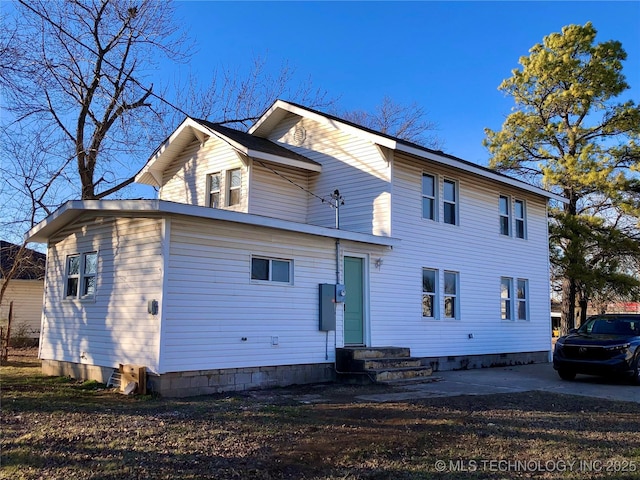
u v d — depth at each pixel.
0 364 15.46
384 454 6.21
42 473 5.34
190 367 10.06
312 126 16.52
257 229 11.41
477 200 17.36
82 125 19.86
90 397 9.70
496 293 17.73
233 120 25.56
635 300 25.78
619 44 24.81
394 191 14.48
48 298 13.42
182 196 17.42
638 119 24.28
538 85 25.83
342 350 12.55
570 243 25.06
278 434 7.00
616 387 12.28
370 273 13.83
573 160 24.47
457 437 7.04
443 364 15.59
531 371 15.77
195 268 10.34
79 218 12.41
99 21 19.56
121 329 10.76
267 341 11.35
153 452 6.06
